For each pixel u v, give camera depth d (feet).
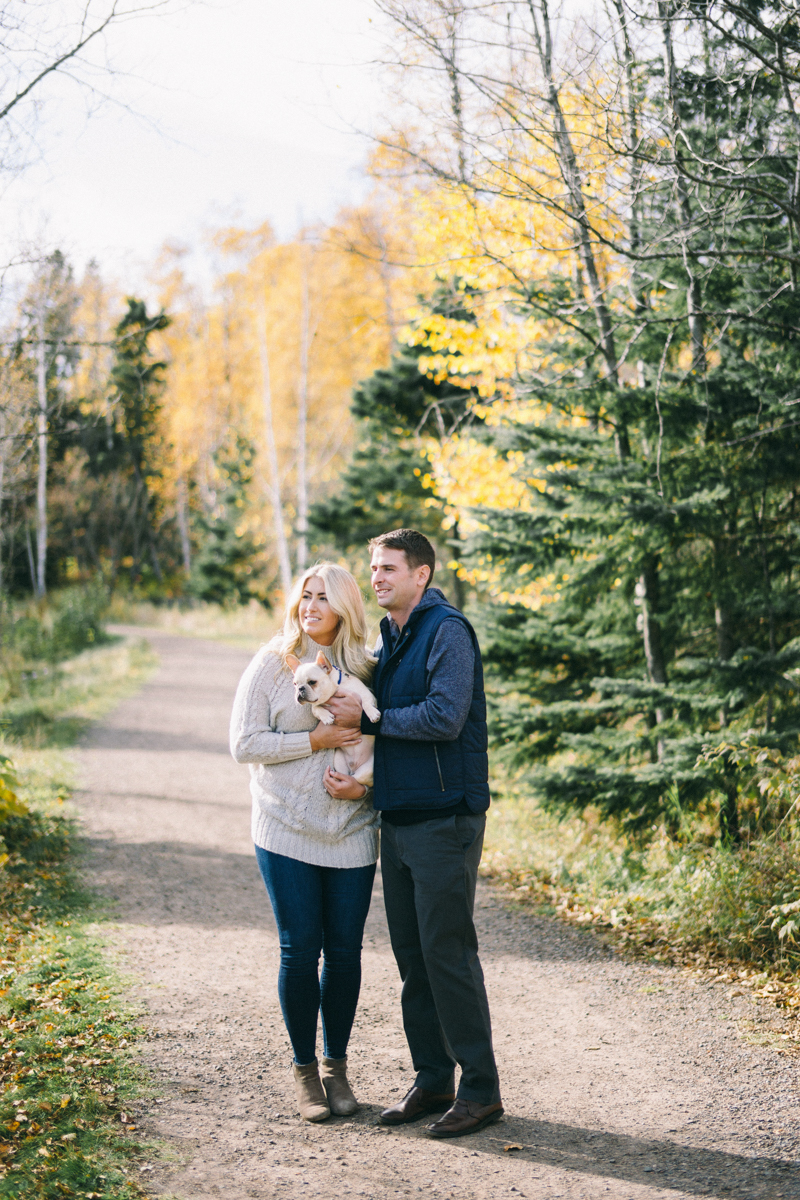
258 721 11.02
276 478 100.48
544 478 23.97
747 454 21.80
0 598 67.82
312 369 102.22
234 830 27.30
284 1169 9.68
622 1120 10.74
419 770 10.30
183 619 113.39
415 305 26.71
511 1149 10.11
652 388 22.21
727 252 17.95
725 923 16.53
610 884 20.65
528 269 23.31
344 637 11.44
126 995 14.55
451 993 10.32
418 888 10.28
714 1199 8.98
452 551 60.34
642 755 26.27
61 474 122.21
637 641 26.68
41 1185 9.07
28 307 28.02
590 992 15.10
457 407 52.37
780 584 23.47
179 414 131.23
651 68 19.75
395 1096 11.49
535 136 18.80
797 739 20.58
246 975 15.76
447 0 18.76
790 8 17.08
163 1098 11.21
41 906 19.20
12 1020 13.47
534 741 26.89
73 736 41.60
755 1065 12.12
